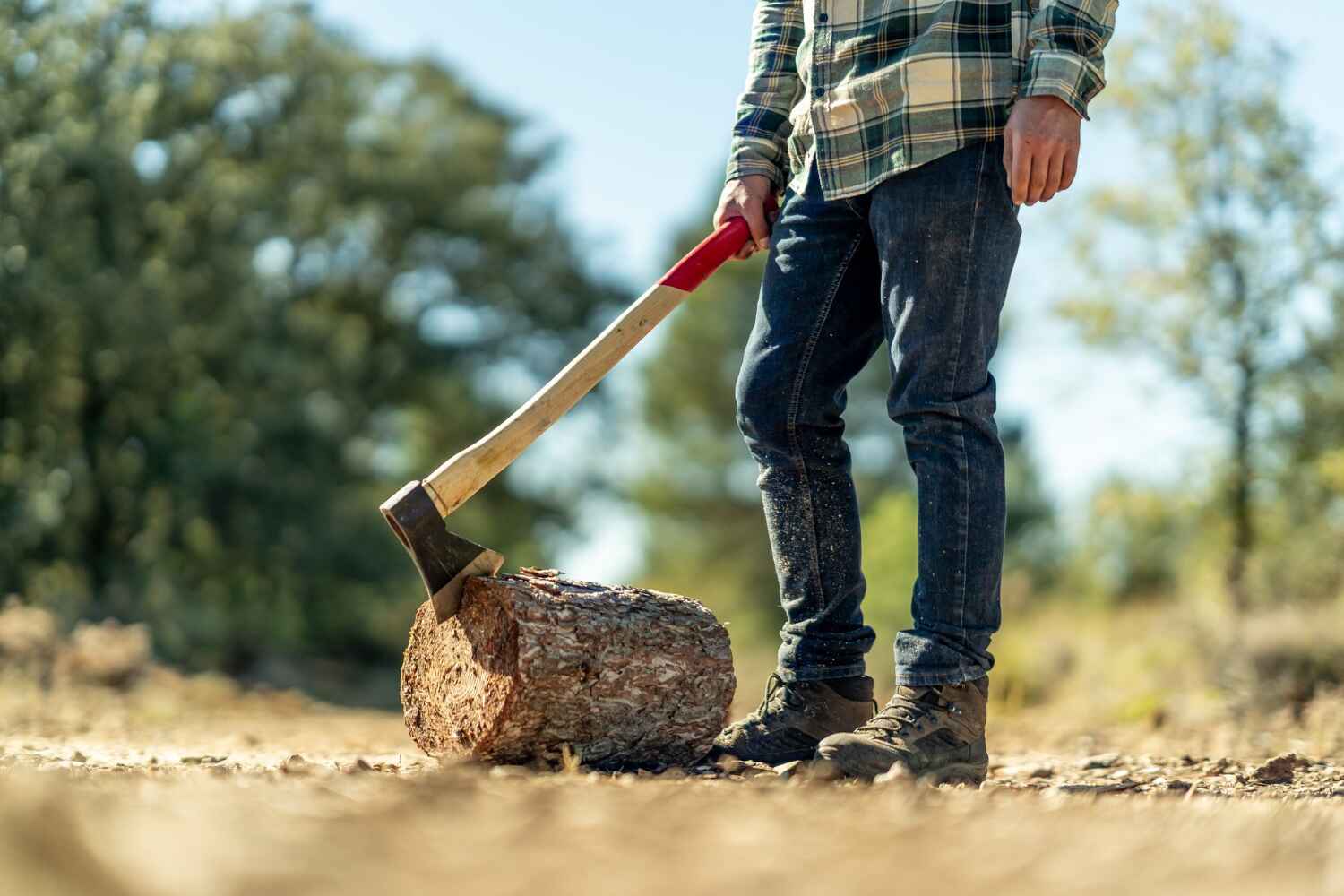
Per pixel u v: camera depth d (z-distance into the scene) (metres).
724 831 1.52
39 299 16.70
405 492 2.59
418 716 2.90
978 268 2.58
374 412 27.19
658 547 29.61
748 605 27.70
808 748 2.86
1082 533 14.88
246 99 22.41
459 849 1.35
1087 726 5.88
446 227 28.78
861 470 28.50
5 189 16.80
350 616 22.73
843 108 2.69
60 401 18.38
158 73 18.70
